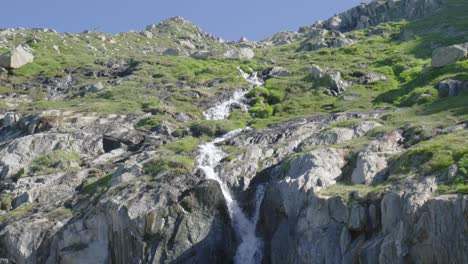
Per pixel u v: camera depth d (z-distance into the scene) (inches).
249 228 1202.0
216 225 1163.3
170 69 2495.1
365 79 2048.5
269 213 1151.0
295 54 2881.4
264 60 2783.0
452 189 861.8
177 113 1817.2
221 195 1192.2
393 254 853.2
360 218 939.3
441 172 924.6
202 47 4104.3
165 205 1153.4
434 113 1330.0
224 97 2038.6
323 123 1487.5
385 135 1216.2
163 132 1626.5
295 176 1143.6
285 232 1085.8
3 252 1189.1
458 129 1145.4
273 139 1449.3
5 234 1193.4
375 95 1830.7
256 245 1168.8
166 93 2105.1
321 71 2086.6
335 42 2957.7
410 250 840.3
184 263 1108.5
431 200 834.8
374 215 933.8
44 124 1692.9
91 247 1165.7
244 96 2042.3
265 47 3673.7
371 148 1157.7
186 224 1138.7
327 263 956.0
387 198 908.0
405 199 882.1
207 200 1173.1
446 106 1363.2
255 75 2390.5
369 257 884.0
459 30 2546.8
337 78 1990.7
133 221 1131.3
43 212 1264.8
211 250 1137.4
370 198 950.4
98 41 3705.7
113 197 1187.9
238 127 1648.6
